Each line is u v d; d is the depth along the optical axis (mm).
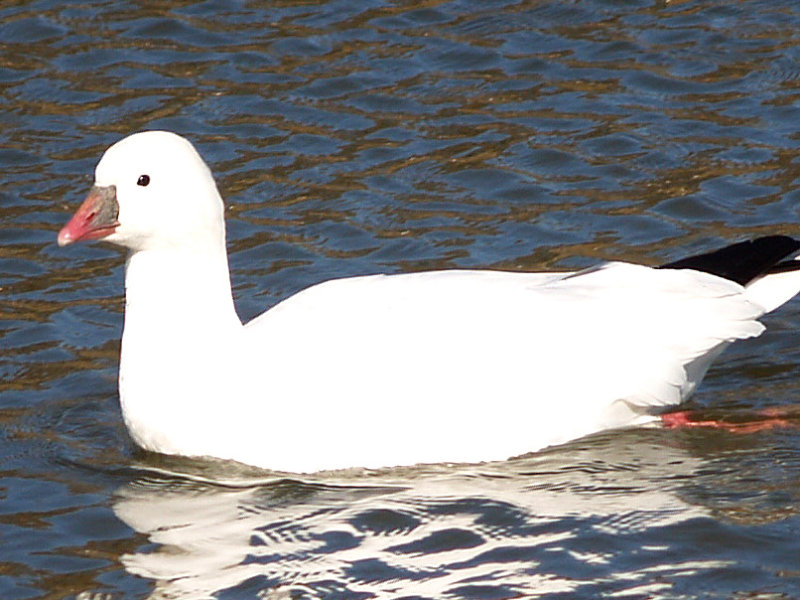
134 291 12445
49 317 14586
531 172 16562
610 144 16922
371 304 12477
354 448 12047
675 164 16547
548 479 12078
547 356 12297
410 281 12742
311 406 12039
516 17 19422
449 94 17984
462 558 11086
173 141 12328
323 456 12062
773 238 13219
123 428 13023
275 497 11906
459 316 12344
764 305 12914
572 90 17922
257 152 17078
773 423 12828
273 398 12086
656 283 12734
